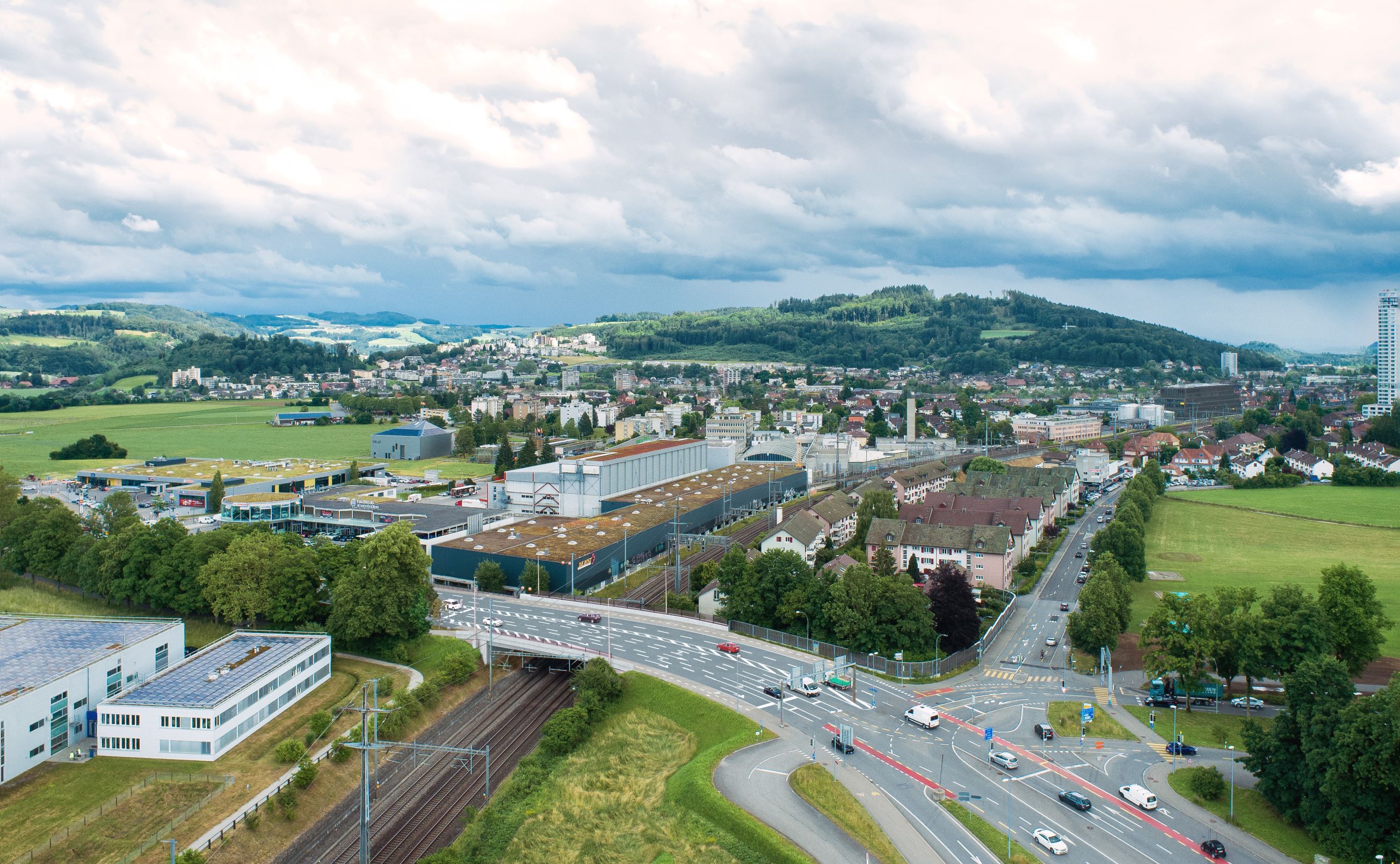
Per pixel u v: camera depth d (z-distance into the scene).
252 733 141.62
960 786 123.44
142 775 128.12
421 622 179.00
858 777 126.31
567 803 126.88
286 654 155.25
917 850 108.44
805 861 106.56
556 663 176.38
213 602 183.75
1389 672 161.50
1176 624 149.00
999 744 136.00
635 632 187.25
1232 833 111.50
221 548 199.25
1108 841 109.81
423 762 139.38
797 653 174.88
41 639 155.50
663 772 134.12
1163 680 158.00
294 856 114.25
